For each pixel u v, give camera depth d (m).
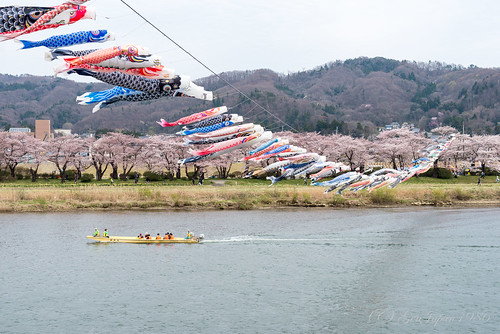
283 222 84.81
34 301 47.38
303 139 155.00
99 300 47.75
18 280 52.94
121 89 35.50
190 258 61.69
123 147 137.00
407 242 70.25
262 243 69.44
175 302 47.34
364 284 52.12
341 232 76.94
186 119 44.50
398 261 60.34
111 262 59.69
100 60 31.23
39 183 126.88
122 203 97.38
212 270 56.97
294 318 43.62
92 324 42.47
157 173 137.00
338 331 41.06
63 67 31.22
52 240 69.56
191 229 78.31
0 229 76.12
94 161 137.62
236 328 41.66
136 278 53.97
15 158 131.88
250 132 46.81
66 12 27.30
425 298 48.25
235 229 78.62
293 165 52.97
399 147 147.62
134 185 121.06
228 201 100.69
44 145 136.75
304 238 72.56
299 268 57.72
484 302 47.28
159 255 62.84
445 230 78.88
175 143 131.62
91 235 72.75
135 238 69.00
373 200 106.88
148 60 32.09
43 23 27.20
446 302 47.31
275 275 55.19
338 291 50.16
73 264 58.66
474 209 101.81
